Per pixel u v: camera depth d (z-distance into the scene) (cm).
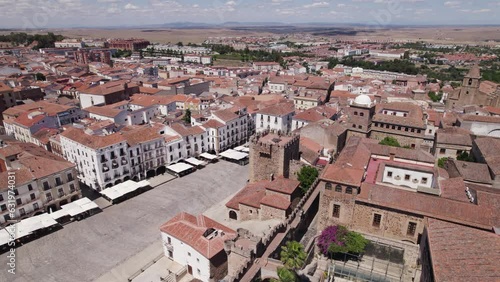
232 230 7006
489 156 7788
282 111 13588
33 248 7400
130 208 9081
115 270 6775
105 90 17575
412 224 5428
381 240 5609
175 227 6894
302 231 6675
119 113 14288
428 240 4050
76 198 9150
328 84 19750
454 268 3362
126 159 10162
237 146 13825
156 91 19138
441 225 4272
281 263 5066
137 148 10444
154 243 7619
